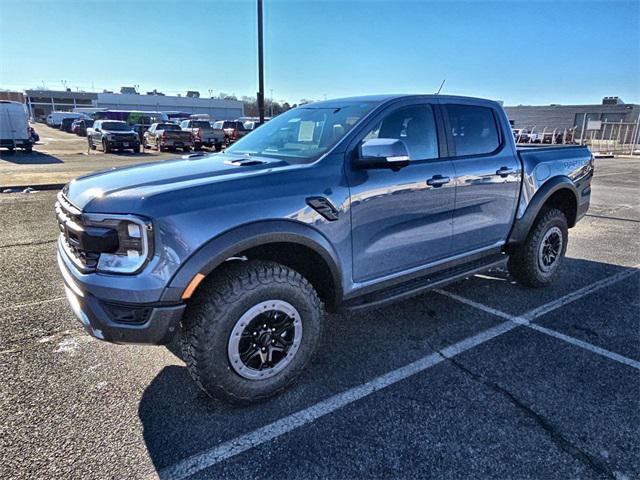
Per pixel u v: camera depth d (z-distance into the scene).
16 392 2.85
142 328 2.38
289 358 2.80
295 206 2.69
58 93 88.25
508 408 2.70
